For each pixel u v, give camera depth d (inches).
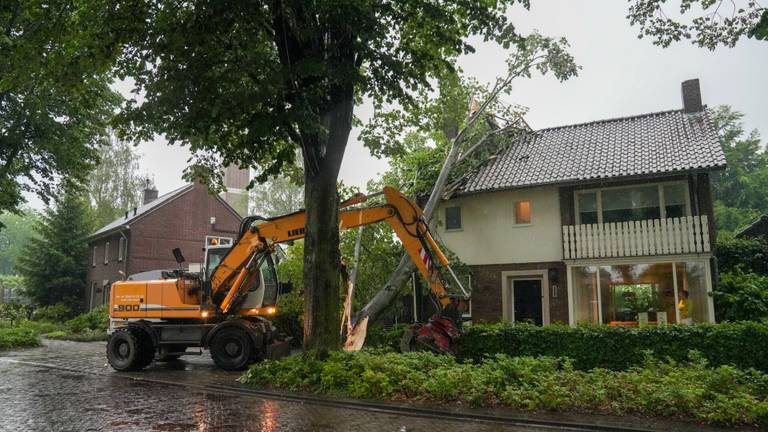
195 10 386.6
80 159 898.7
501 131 749.3
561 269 671.1
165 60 415.8
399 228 461.4
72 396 371.2
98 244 1349.7
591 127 792.9
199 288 521.7
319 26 393.7
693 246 596.1
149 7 410.9
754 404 289.7
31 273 1283.2
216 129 435.5
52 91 779.4
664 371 366.6
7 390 397.7
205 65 406.6
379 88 418.3
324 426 282.8
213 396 369.7
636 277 633.0
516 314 702.5
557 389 322.7
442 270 494.0
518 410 313.6
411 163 767.1
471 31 436.8
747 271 714.2
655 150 661.9
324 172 426.9
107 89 853.2
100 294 1288.1
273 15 402.3
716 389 321.1
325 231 423.8
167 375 464.8
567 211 671.1
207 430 274.1
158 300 512.4
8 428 280.1
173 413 314.0
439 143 791.7
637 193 645.9
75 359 602.2
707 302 592.1
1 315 1161.4
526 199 702.5
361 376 368.5
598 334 436.5
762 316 544.1
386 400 342.6
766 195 1467.8
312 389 372.2
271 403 344.5
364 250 677.3
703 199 609.3
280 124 378.6
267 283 545.0
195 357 608.1
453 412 309.3
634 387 325.7
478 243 724.0
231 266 492.7
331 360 391.9
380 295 568.4
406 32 490.6
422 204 765.9
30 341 757.9
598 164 667.4
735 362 391.9
